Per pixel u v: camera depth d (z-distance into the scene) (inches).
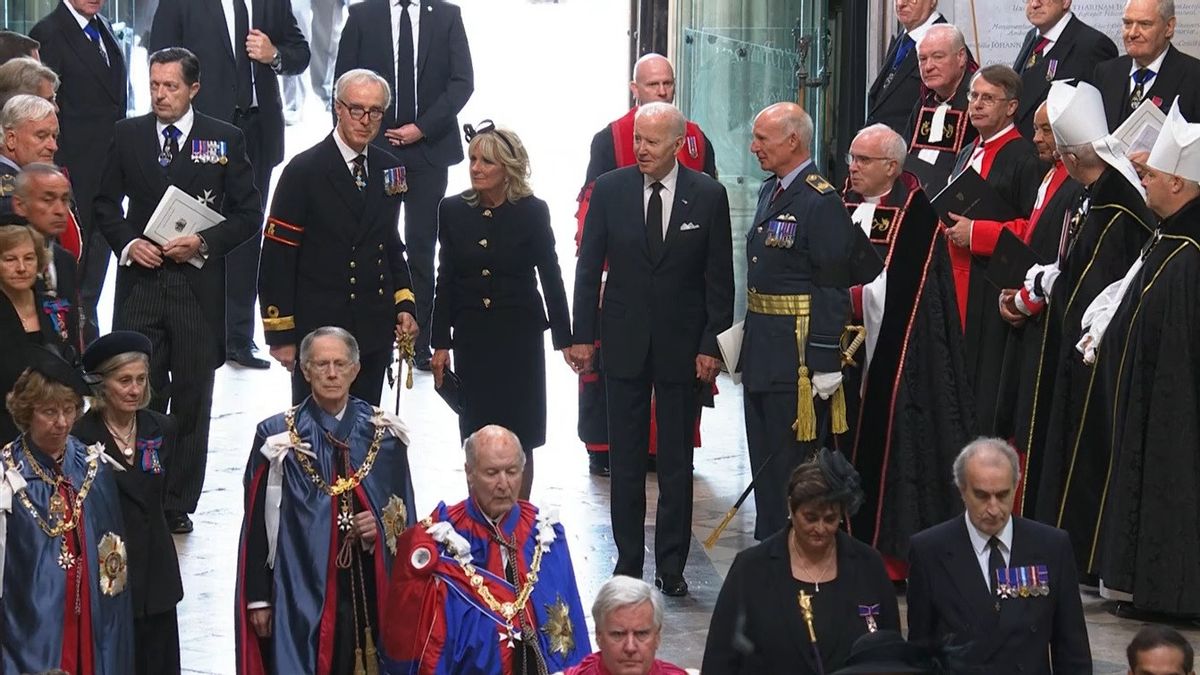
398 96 1792.6
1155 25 1295.5
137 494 948.6
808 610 833.5
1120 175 1160.8
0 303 1016.2
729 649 839.1
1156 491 1104.8
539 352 1222.9
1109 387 1138.0
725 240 1168.2
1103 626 1112.2
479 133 1195.3
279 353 1198.9
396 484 967.0
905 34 1497.3
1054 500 1178.6
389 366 1242.6
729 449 1599.4
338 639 948.6
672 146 1151.6
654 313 1163.3
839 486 823.7
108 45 1577.3
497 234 1199.6
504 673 888.3
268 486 949.2
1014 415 1234.0
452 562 894.4
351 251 1202.0
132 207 1296.8
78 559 900.6
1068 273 1179.9
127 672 916.0
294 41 1775.3
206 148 1294.3
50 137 1147.3
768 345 1141.1
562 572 912.3
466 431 1226.6
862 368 1186.6
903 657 770.8
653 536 1316.4
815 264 1125.7
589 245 1180.5
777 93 1717.5
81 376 917.8
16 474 892.0
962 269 1259.8
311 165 1190.9
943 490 1180.5
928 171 1336.1
